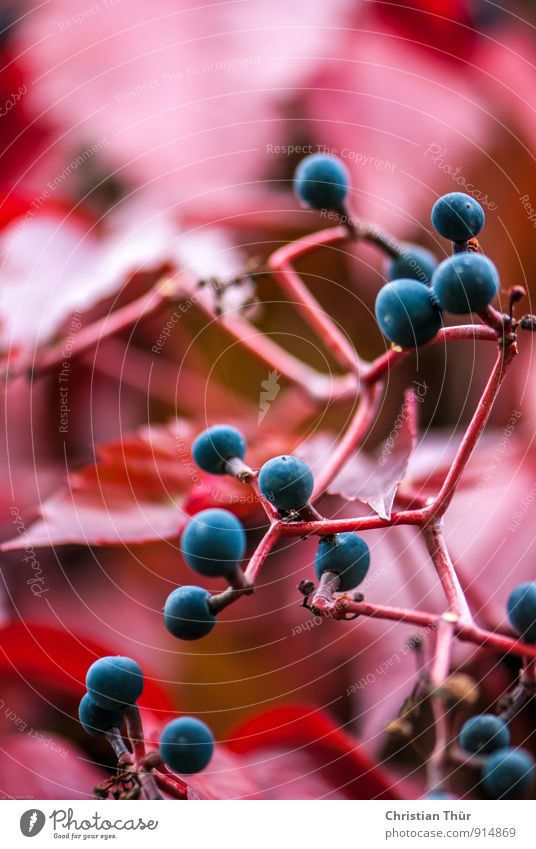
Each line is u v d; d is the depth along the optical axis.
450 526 0.29
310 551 0.30
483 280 0.22
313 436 0.30
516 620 0.23
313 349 0.33
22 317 0.31
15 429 0.32
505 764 0.23
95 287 0.31
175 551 0.31
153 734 0.26
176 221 0.33
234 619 0.30
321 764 0.26
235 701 0.29
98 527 0.27
